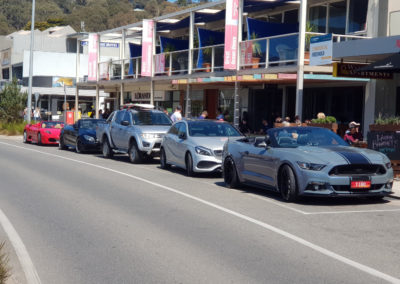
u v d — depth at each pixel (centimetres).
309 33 1889
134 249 684
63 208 973
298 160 999
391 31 1920
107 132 2061
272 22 2453
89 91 5612
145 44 2894
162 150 1686
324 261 624
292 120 2403
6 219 874
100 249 685
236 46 2223
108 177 1438
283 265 609
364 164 977
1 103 3841
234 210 950
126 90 3725
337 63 1683
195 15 2708
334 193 965
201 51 2536
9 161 1848
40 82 5844
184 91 3244
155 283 548
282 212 931
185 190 1203
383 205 1015
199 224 832
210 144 1442
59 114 5691
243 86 2483
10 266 609
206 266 607
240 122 2702
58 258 645
